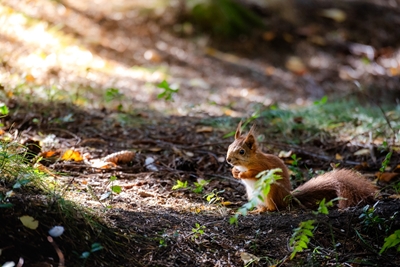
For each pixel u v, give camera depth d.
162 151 9.98
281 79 21.20
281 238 6.59
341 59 24.02
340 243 6.56
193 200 7.84
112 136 10.49
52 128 10.20
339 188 7.56
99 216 6.29
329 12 26.41
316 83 21.44
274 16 25.14
